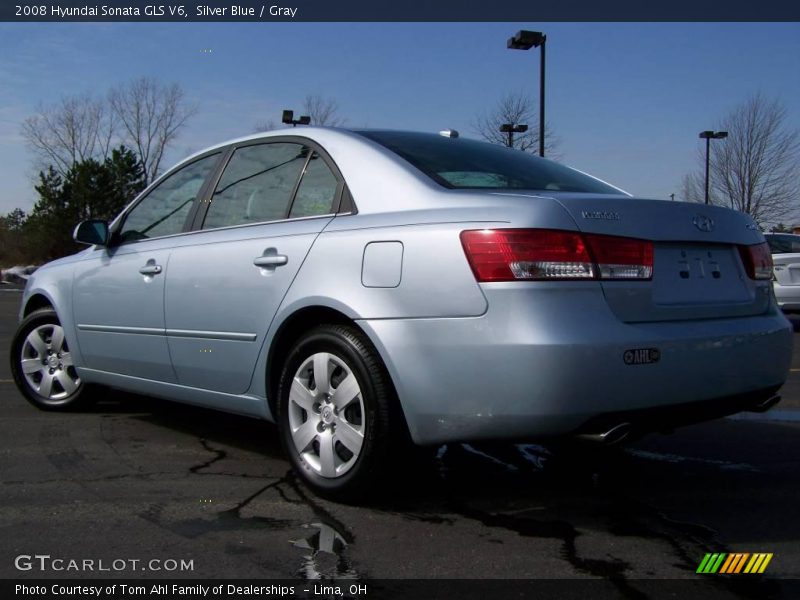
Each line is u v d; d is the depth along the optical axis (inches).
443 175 135.0
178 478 148.3
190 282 158.1
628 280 118.7
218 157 171.6
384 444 124.9
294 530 121.6
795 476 153.2
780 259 434.0
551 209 116.3
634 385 114.9
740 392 129.2
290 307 136.5
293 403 138.5
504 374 112.3
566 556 112.7
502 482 147.7
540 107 716.7
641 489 144.2
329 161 144.9
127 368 178.9
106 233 183.3
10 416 201.6
